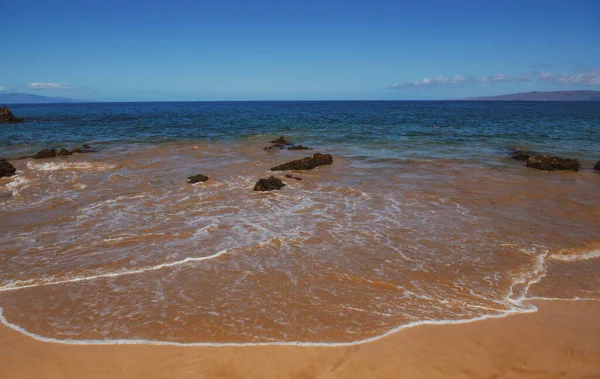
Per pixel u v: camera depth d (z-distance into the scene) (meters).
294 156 21.41
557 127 39.59
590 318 6.15
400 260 8.00
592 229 9.90
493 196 12.88
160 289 6.77
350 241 8.97
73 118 58.09
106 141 27.80
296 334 5.57
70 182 14.81
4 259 7.94
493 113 75.81
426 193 13.23
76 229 9.68
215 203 12.06
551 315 6.20
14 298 6.47
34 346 5.29
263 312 6.10
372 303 6.41
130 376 4.77
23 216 10.69
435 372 4.92
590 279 7.40
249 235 9.27
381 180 15.30
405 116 63.69
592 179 15.73
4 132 34.53
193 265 7.68
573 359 5.21
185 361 5.02
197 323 5.80
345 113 76.88
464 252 8.44
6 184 14.56
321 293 6.70
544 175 16.44
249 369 4.89
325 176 16.16
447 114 71.31
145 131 35.72
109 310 6.13
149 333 5.57
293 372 4.85
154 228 9.74
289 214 10.95
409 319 5.99
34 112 87.81
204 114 72.50
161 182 14.88
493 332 5.73
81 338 5.45
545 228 9.94
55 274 7.29
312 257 8.08
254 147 24.94
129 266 7.62
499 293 6.82
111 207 11.53
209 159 20.25
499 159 20.28
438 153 22.28
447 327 5.81
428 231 9.65
